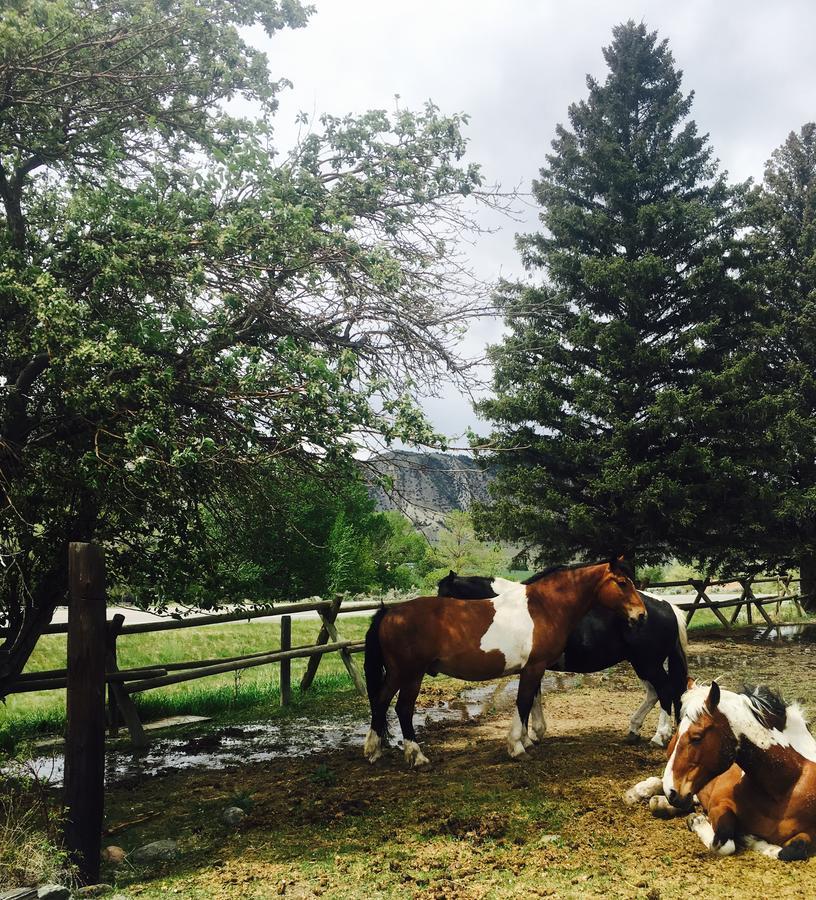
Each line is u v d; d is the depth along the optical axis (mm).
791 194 22188
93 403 5531
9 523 6027
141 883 4633
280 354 5910
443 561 29219
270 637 18047
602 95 20047
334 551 15969
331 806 5879
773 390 19469
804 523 18547
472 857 4711
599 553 16406
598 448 15969
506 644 6820
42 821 4883
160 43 6961
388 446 6102
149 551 6875
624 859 4531
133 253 5898
